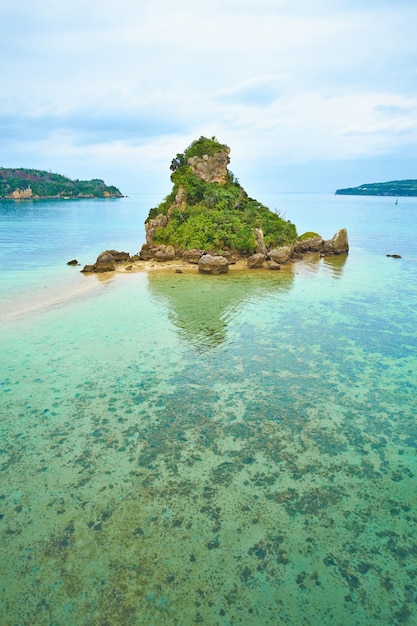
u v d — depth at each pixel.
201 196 53.31
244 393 17.08
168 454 13.12
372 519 10.52
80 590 8.55
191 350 21.48
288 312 28.23
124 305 29.52
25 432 14.20
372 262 48.81
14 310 28.16
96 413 15.48
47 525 10.22
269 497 11.27
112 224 98.44
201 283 36.66
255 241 47.56
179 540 9.81
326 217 125.50
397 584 8.76
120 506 10.89
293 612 8.16
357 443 13.77
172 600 8.37
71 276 39.31
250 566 9.15
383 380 18.28
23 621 7.92
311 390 17.34
